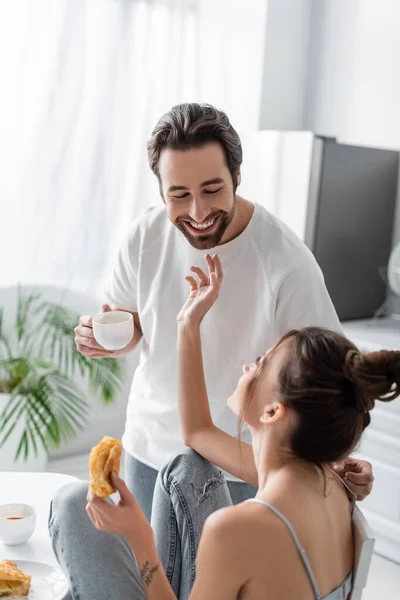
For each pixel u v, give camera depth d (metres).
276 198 3.19
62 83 3.04
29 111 3.02
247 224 1.64
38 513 1.69
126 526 1.08
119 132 3.23
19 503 1.68
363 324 3.33
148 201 3.36
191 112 1.47
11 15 2.93
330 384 1.07
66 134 3.09
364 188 3.28
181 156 1.46
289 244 1.63
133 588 1.25
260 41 3.63
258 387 1.16
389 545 2.77
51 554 1.53
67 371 3.13
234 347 1.67
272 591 1.00
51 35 3.00
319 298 1.61
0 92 2.96
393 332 3.19
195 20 3.42
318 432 1.07
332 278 3.26
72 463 3.20
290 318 1.60
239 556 0.99
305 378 1.08
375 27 3.51
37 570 1.45
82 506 1.31
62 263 3.19
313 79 3.86
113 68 3.17
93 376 3.13
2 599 1.34
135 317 1.92
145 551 1.10
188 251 1.68
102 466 1.06
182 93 3.41
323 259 3.19
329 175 3.11
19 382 2.85
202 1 3.43
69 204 3.17
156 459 1.79
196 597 1.02
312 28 3.83
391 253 3.50
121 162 3.26
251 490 1.67
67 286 3.19
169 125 1.47
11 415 2.62
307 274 1.60
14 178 3.05
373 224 3.37
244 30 3.58
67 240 3.18
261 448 1.15
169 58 3.32
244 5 3.56
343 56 3.68
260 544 0.99
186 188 1.48
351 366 1.06
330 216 3.17
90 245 3.23
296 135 3.10
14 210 3.07
